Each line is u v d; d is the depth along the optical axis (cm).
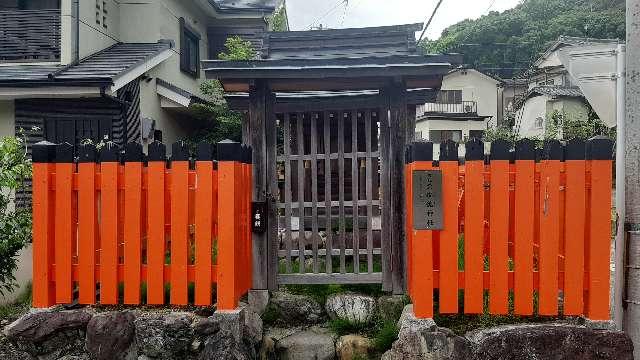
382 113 479
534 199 371
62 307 385
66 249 382
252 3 1496
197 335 370
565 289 357
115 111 962
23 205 729
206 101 1211
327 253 498
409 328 363
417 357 358
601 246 353
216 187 383
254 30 1442
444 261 364
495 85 3234
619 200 375
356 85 484
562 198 368
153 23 1142
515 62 3694
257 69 437
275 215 488
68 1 953
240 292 408
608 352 341
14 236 521
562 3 4022
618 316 370
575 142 354
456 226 364
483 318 375
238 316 372
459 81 3219
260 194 473
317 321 488
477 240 361
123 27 1151
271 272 488
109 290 382
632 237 358
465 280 363
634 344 353
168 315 374
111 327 370
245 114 676
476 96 3219
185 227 378
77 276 387
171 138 1193
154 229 380
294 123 649
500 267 359
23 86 848
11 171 519
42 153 378
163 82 1107
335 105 516
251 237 470
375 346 427
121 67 920
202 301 377
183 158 378
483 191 360
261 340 443
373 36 538
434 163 376
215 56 1448
